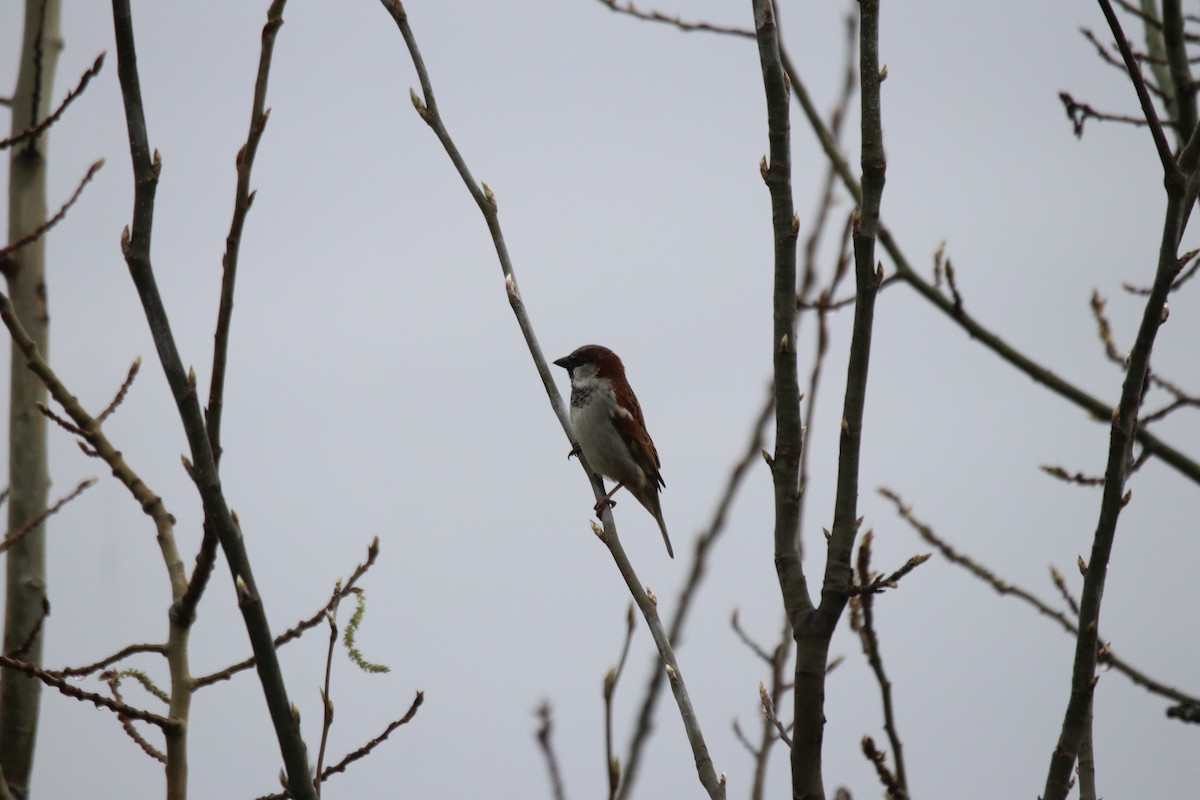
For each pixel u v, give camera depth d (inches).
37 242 423.5
